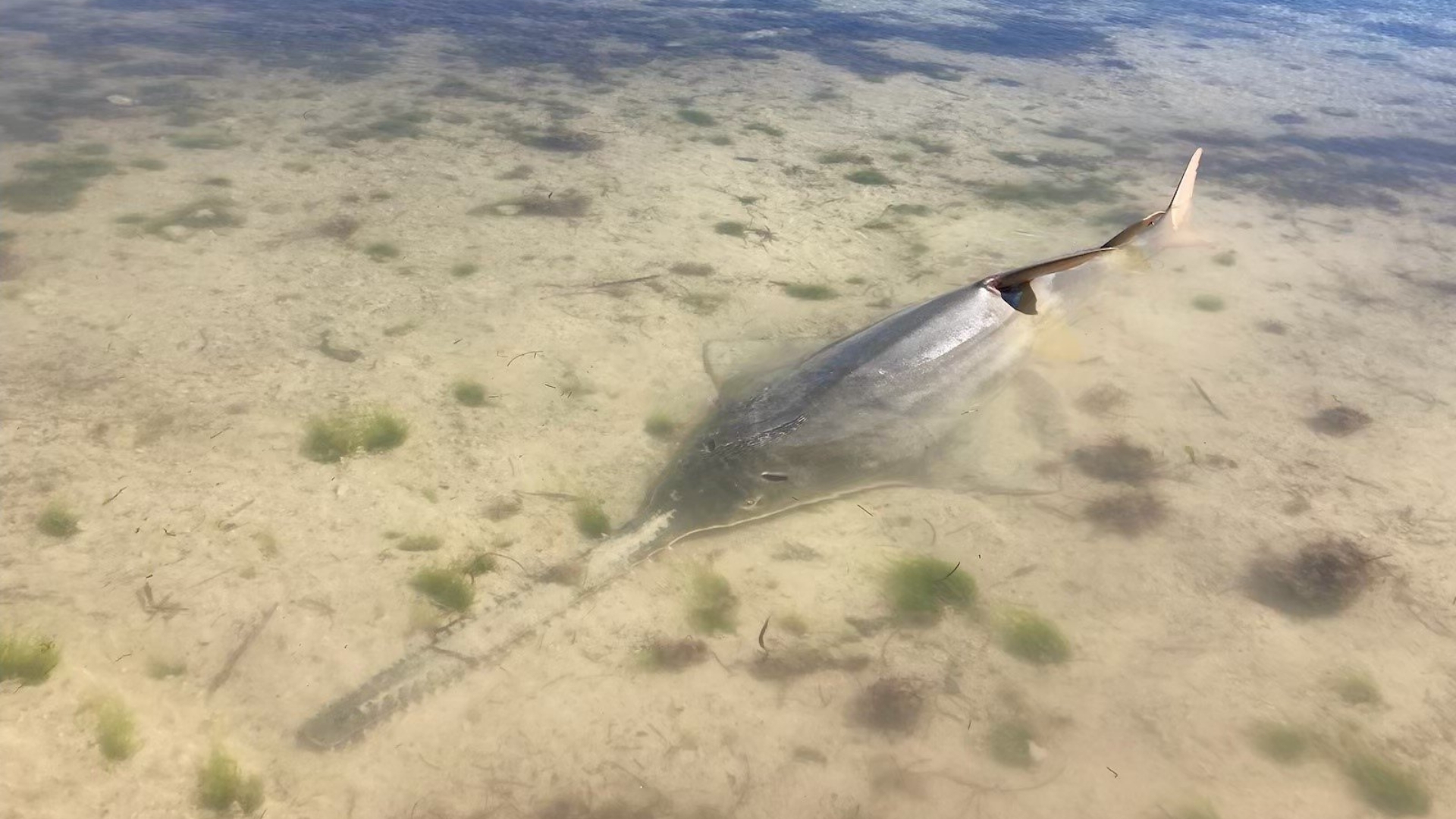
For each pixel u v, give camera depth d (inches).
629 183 198.1
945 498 117.2
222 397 123.3
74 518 103.2
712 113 245.0
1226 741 92.0
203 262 154.6
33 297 140.3
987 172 217.6
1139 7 412.8
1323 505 119.8
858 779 87.0
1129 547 112.5
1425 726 94.1
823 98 265.0
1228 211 203.2
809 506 114.3
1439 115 277.6
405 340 138.5
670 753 87.8
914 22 364.5
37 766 80.4
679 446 120.6
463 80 259.9
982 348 134.6
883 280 165.5
